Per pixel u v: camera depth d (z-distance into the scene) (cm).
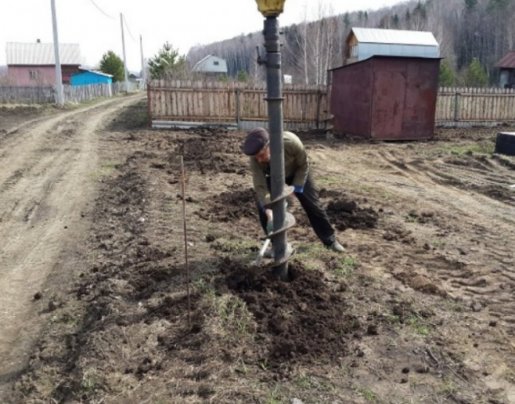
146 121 2050
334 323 380
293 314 386
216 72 7656
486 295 459
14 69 5628
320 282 444
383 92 1611
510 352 360
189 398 300
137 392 310
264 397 298
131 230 650
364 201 811
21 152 1342
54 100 3172
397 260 540
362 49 4084
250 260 502
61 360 373
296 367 328
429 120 1659
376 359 343
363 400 301
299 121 1942
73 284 511
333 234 550
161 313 400
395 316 402
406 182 985
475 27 7344
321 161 1227
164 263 505
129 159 1187
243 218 687
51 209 804
